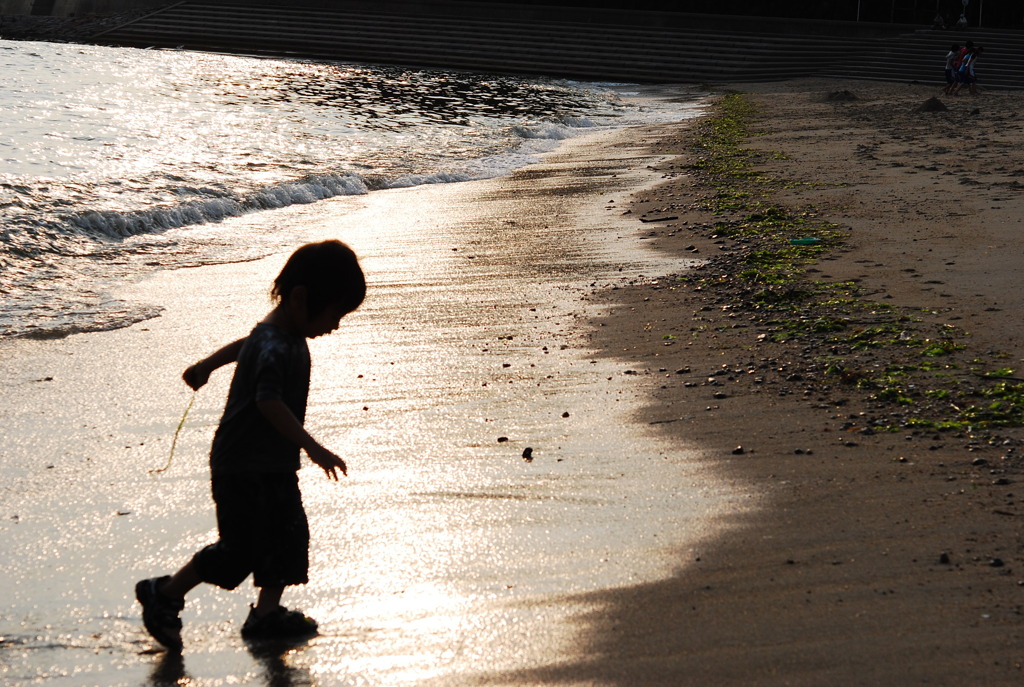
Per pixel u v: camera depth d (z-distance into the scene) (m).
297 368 4.61
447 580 5.30
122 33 68.94
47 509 6.39
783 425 7.63
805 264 13.19
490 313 11.67
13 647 4.75
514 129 33.97
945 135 28.48
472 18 68.94
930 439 7.14
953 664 4.18
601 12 67.06
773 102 44.47
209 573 4.68
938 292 11.38
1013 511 5.77
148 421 8.19
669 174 23.86
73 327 11.20
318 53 65.44
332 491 6.59
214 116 34.66
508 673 4.34
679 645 4.47
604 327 10.92
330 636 4.78
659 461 7.01
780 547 5.48
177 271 14.21
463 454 7.29
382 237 16.69
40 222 15.86
